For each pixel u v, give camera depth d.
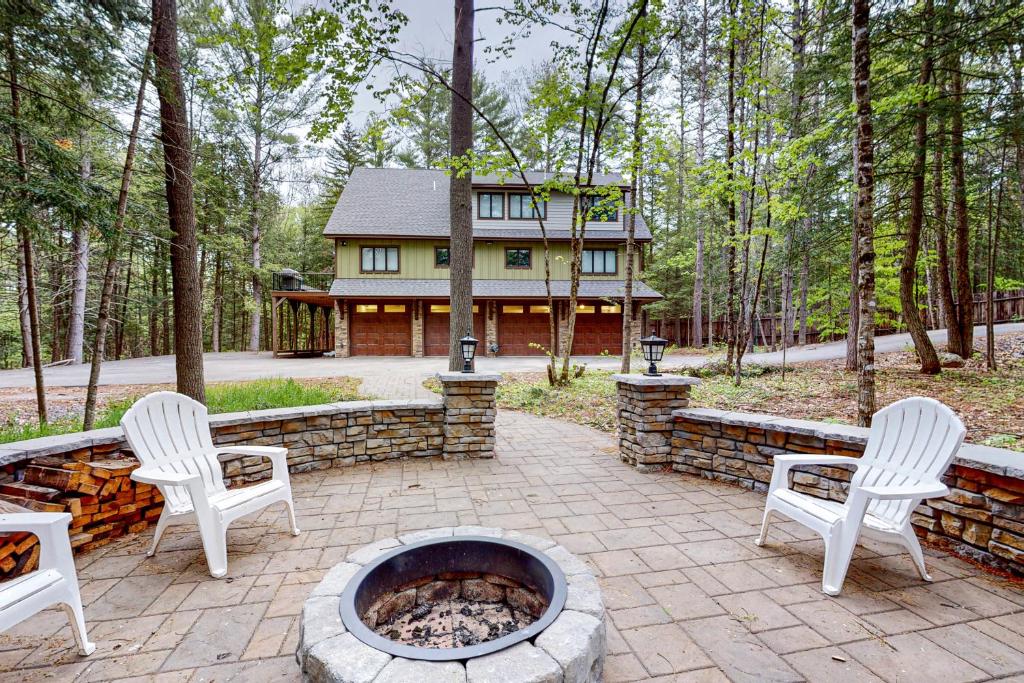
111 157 6.82
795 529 2.81
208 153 14.49
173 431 2.66
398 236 16.73
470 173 7.04
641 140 7.51
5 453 2.44
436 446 4.49
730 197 7.41
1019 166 7.29
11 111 3.99
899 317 16.17
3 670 1.62
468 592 1.87
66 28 3.87
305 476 3.90
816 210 7.98
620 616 1.93
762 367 9.20
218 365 13.30
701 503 3.27
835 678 1.55
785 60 11.97
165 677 1.59
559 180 7.37
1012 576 2.20
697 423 3.89
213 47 6.27
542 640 1.28
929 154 8.42
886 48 6.46
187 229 4.98
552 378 8.27
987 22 5.34
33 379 9.66
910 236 7.46
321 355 18.48
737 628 1.85
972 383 6.53
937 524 2.52
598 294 16.53
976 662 1.63
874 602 2.02
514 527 2.87
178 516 2.43
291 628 1.87
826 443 3.03
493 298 16.45
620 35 6.09
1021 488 2.17
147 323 22.03
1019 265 9.66
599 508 3.17
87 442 2.79
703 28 11.66
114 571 2.34
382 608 1.67
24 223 3.49
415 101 6.01
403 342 17.17
